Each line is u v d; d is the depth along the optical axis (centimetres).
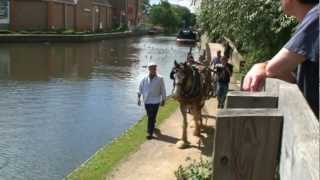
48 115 2105
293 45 205
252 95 217
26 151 1559
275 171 191
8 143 1648
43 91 2803
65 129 1856
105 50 6309
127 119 2045
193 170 952
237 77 2436
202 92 1380
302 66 212
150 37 11219
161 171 1170
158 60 5109
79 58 5116
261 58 1430
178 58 5406
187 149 1330
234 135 190
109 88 2956
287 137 176
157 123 1620
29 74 3684
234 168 192
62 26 8488
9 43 6494
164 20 14050
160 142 1408
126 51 6306
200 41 6225
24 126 1900
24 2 7762
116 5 12150
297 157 148
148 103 1462
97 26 10375
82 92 2773
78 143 1661
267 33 1305
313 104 209
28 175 1348
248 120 189
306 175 135
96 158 1290
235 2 1366
